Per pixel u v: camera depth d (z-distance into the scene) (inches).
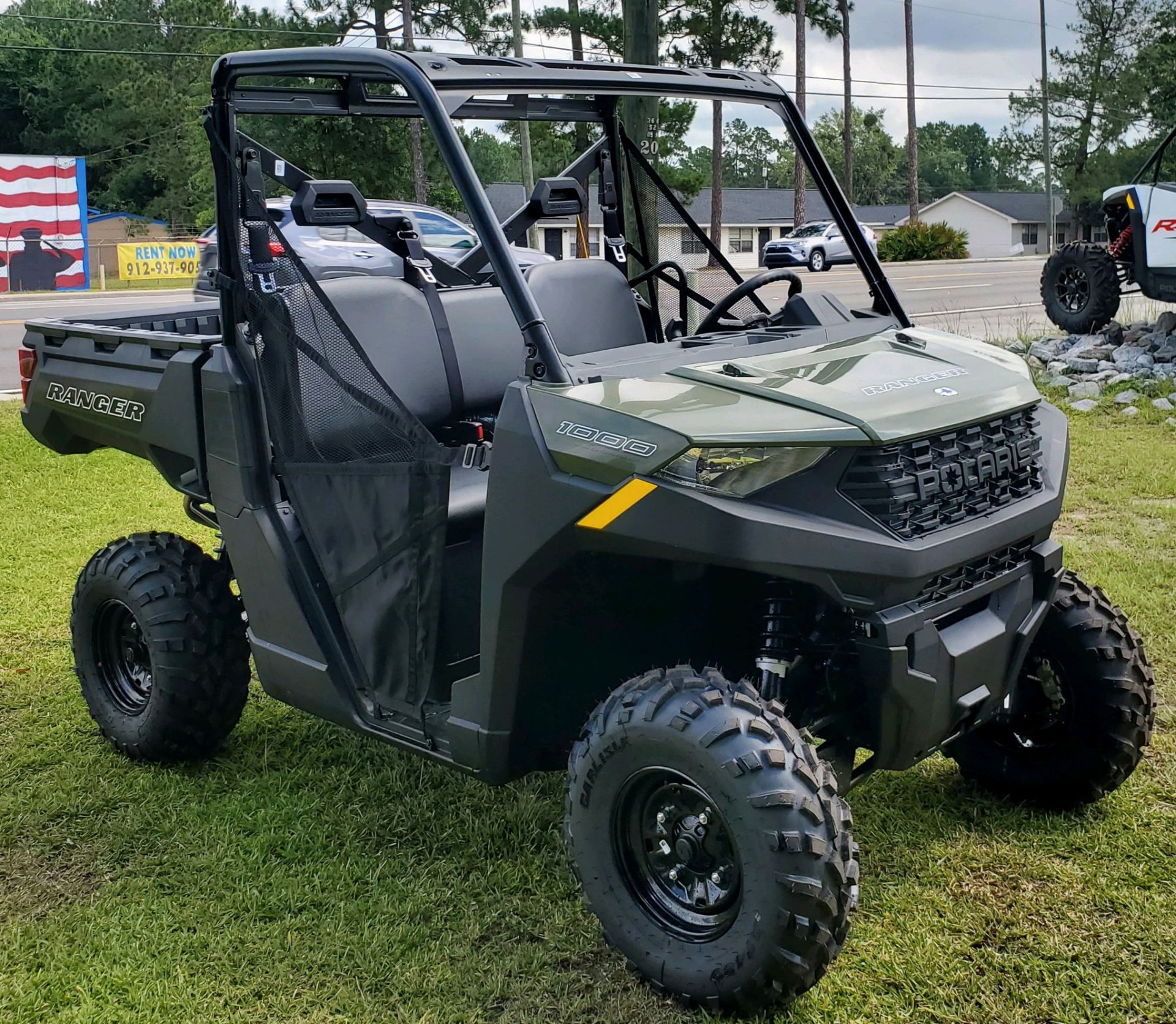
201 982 96.7
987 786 123.2
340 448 109.0
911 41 1784.0
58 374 143.4
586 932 102.0
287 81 116.8
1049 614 113.7
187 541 137.1
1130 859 110.0
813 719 101.4
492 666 96.7
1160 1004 90.6
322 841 117.6
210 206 1763.0
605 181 140.5
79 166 1047.0
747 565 83.2
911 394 92.0
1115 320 418.0
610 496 86.6
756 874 82.9
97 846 119.0
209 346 122.9
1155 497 231.3
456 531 115.6
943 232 1622.8
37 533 227.8
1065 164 1980.8
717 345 108.0
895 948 98.2
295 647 116.7
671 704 87.1
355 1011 93.0
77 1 2351.1
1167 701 140.7
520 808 122.2
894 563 85.2
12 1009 94.0
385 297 124.7
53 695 156.5
